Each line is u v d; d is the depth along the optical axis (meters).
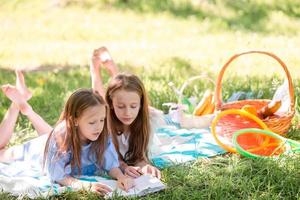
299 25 10.55
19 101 4.53
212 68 7.30
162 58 8.17
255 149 4.38
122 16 11.48
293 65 7.11
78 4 12.37
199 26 10.58
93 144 4.01
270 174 3.97
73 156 3.96
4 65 8.25
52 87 6.69
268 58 7.58
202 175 4.01
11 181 3.95
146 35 10.12
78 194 3.78
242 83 6.05
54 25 11.05
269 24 10.59
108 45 9.41
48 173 3.95
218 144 4.38
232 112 4.49
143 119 4.23
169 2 11.84
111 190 3.78
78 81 6.93
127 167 4.09
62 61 8.41
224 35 9.79
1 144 4.50
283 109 4.83
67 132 3.91
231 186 3.85
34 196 3.79
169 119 5.04
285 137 4.78
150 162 4.26
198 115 5.15
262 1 11.54
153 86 6.19
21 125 5.29
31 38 10.19
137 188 3.80
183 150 4.48
